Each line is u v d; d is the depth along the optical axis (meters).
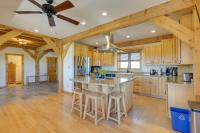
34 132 2.40
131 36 5.35
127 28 4.29
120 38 5.71
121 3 2.65
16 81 9.20
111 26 3.60
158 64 4.99
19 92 5.94
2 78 7.45
